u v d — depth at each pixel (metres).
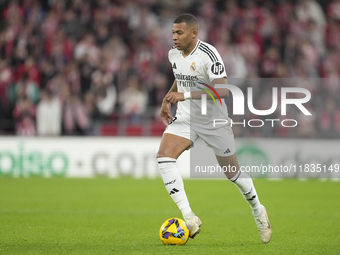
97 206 33.22
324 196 39.56
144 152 54.38
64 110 58.12
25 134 59.59
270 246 19.69
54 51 65.19
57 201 35.56
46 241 20.48
